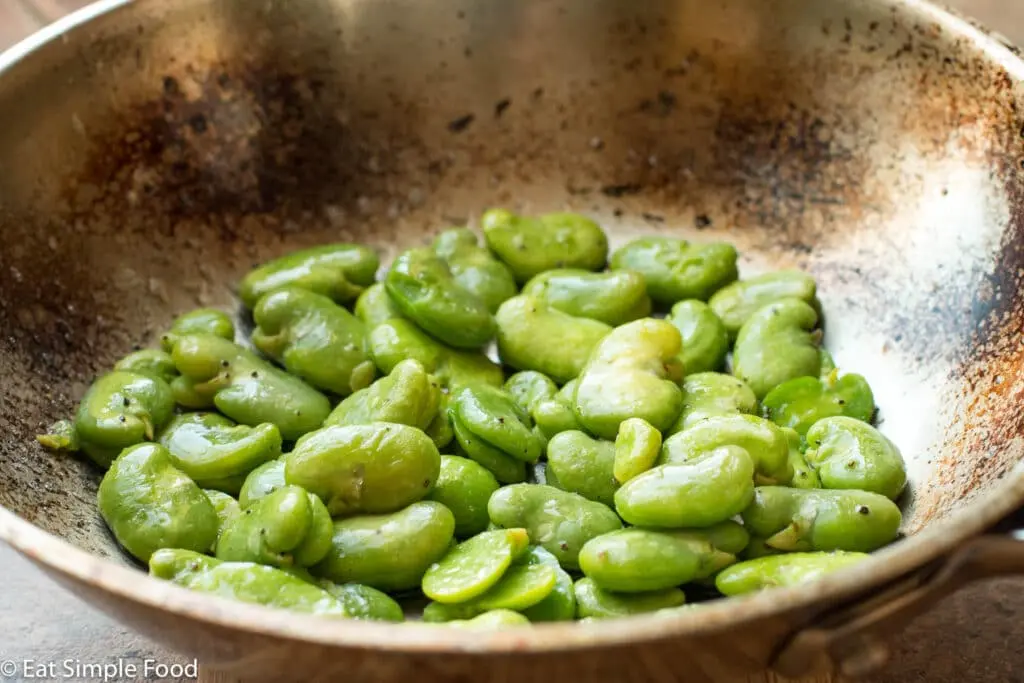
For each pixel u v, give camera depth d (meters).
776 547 0.26
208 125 0.33
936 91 0.31
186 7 0.31
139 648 0.29
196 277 0.33
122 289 0.32
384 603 0.26
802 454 0.28
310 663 0.22
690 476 0.26
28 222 0.30
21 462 0.28
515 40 0.34
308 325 0.30
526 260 0.33
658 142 0.35
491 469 0.28
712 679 0.23
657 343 0.29
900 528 0.28
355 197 0.34
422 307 0.30
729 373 0.31
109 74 0.31
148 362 0.30
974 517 0.22
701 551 0.26
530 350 0.30
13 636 0.29
